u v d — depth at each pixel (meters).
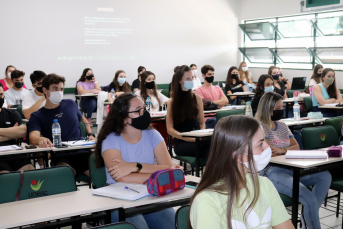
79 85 8.02
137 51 9.36
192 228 1.16
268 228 1.18
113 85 7.23
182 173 1.94
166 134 5.12
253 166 1.15
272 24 9.78
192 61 10.24
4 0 7.72
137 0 9.23
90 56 8.75
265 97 3.12
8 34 7.81
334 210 3.40
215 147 1.17
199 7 10.16
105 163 2.24
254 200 1.14
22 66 8.00
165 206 1.81
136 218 1.99
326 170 2.80
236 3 10.69
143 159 2.30
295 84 8.44
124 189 1.92
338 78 8.40
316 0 8.66
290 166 2.53
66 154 3.20
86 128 3.72
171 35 9.82
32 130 3.26
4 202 1.96
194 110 3.79
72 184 2.13
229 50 10.79
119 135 2.27
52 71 8.33
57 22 8.28
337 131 3.79
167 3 9.66
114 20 8.97
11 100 5.97
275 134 3.12
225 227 1.12
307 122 4.36
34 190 2.03
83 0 8.53
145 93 5.27
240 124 1.15
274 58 9.86
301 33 9.15
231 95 7.57
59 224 1.69
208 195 1.13
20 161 3.13
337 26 8.31
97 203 1.78
